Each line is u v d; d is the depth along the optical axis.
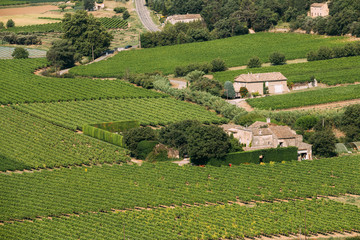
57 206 185.12
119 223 170.88
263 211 177.50
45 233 164.62
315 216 172.88
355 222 169.25
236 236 163.25
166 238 160.00
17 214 179.62
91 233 163.88
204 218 173.00
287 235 164.88
